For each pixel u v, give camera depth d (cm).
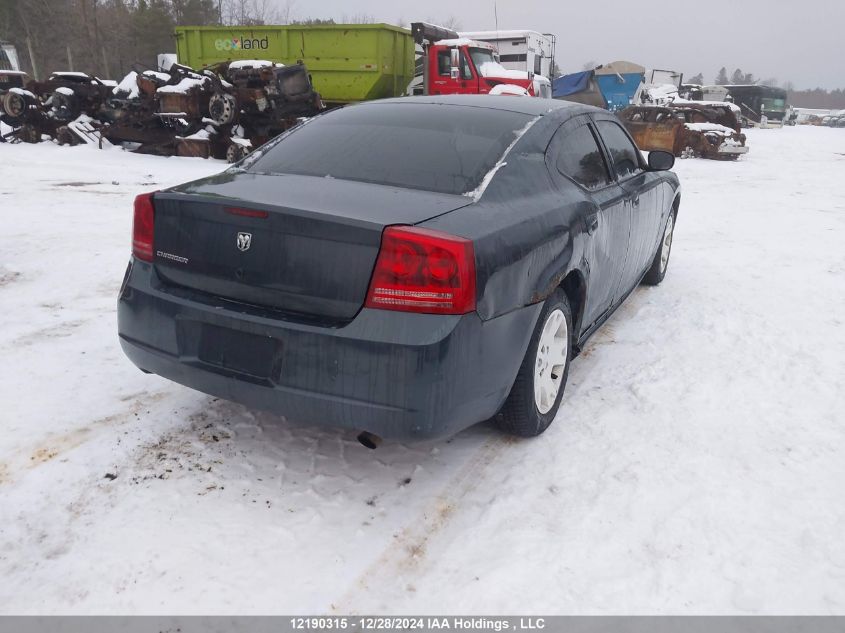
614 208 373
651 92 3195
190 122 1392
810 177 1538
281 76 1341
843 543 250
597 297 368
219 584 218
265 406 250
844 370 410
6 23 4828
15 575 217
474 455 299
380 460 291
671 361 414
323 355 233
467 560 234
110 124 1478
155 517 247
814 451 314
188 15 4625
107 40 4322
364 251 229
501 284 250
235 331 249
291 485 271
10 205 788
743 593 224
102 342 405
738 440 322
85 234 664
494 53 1722
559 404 330
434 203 259
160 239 268
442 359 228
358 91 1600
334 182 279
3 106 1491
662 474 290
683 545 246
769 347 444
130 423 311
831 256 713
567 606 216
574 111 371
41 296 482
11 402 326
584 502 269
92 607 206
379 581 223
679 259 682
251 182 280
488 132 316
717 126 1911
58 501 253
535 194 300
